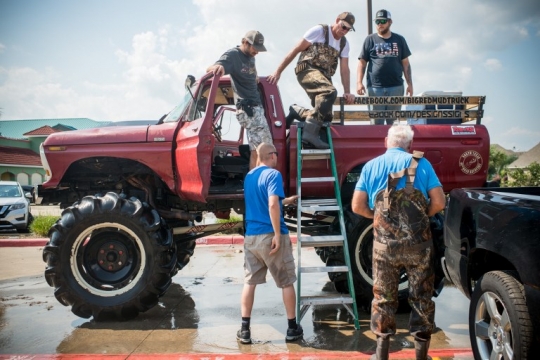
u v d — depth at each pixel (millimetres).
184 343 4055
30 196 13344
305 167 5086
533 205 2887
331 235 4656
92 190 5695
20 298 5766
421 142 5047
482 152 5090
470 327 3303
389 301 3240
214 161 5457
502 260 3432
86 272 4812
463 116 5270
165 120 5531
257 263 4070
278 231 3900
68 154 5191
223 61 4828
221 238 9789
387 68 6512
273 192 3916
